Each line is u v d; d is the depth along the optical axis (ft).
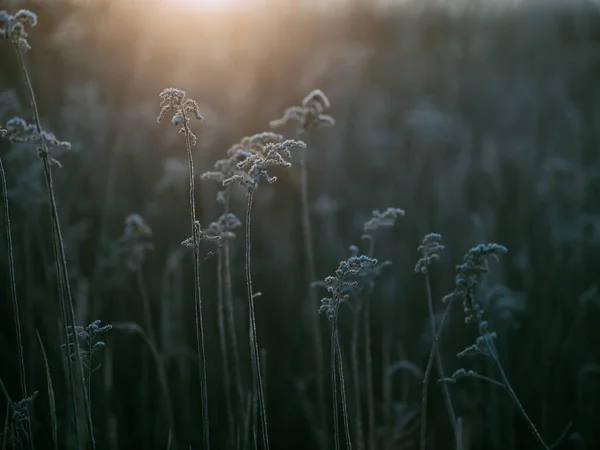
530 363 13.62
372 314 15.08
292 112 10.13
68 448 9.44
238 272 15.30
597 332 15.02
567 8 29.50
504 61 27.53
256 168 6.61
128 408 13.01
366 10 26.25
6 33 6.06
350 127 21.07
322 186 18.83
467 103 25.29
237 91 18.66
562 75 26.27
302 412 13.04
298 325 14.55
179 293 13.44
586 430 12.55
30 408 9.87
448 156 21.48
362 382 13.46
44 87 17.08
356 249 9.07
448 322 13.88
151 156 16.57
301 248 16.53
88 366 7.14
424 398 7.82
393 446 10.72
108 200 14.05
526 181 19.45
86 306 12.23
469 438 12.20
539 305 15.25
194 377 13.32
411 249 17.07
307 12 22.89
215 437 12.48
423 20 28.04
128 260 11.97
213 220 13.76
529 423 7.32
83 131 15.75
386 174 19.98
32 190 11.49
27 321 11.44
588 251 17.30
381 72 25.54
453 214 17.61
